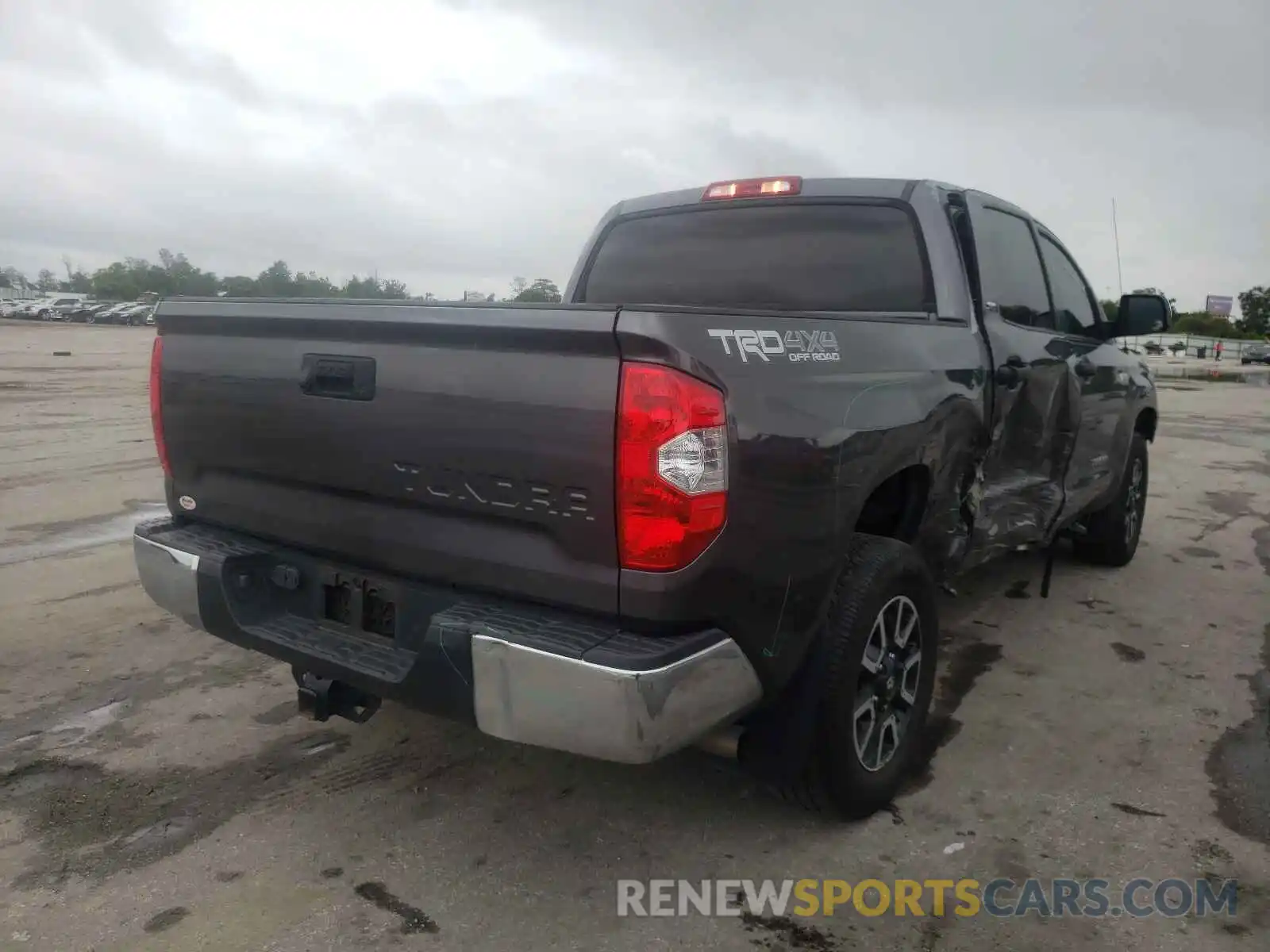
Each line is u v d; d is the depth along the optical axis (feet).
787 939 8.52
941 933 8.62
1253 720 13.04
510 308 7.98
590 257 15.60
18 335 140.15
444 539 8.70
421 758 11.66
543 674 7.74
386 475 8.93
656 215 14.97
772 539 8.28
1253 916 8.84
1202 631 16.60
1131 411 18.93
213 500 10.69
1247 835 10.19
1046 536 15.47
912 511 11.03
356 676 8.99
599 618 8.07
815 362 9.02
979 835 10.19
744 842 10.02
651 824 10.32
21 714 12.66
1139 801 10.87
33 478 28.27
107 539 21.26
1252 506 28.14
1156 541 23.32
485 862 9.59
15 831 10.02
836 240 13.37
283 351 9.59
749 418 8.02
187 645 15.11
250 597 10.12
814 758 9.55
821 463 8.68
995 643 15.98
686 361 7.56
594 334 7.61
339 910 8.80
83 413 44.68
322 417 9.30
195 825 10.16
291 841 9.89
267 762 11.53
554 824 10.28
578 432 7.75
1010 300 14.11
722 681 8.17
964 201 13.42
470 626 8.14
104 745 11.88
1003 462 13.44
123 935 8.43
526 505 8.12
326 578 9.80
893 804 10.80
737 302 14.03
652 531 7.61
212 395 10.34
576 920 8.73
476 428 8.26
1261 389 97.66
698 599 7.85
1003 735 12.53
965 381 11.72
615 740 7.59
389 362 8.78
